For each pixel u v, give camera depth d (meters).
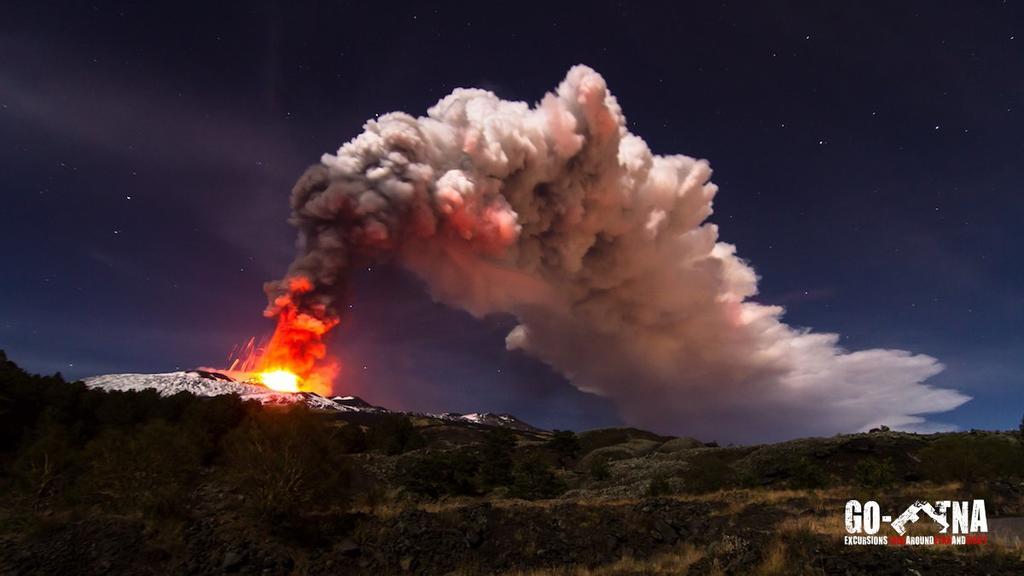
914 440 34.75
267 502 14.76
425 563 13.90
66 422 31.56
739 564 10.66
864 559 9.70
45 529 14.34
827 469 31.58
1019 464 21.09
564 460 55.22
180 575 12.59
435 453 36.41
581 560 14.12
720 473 34.31
